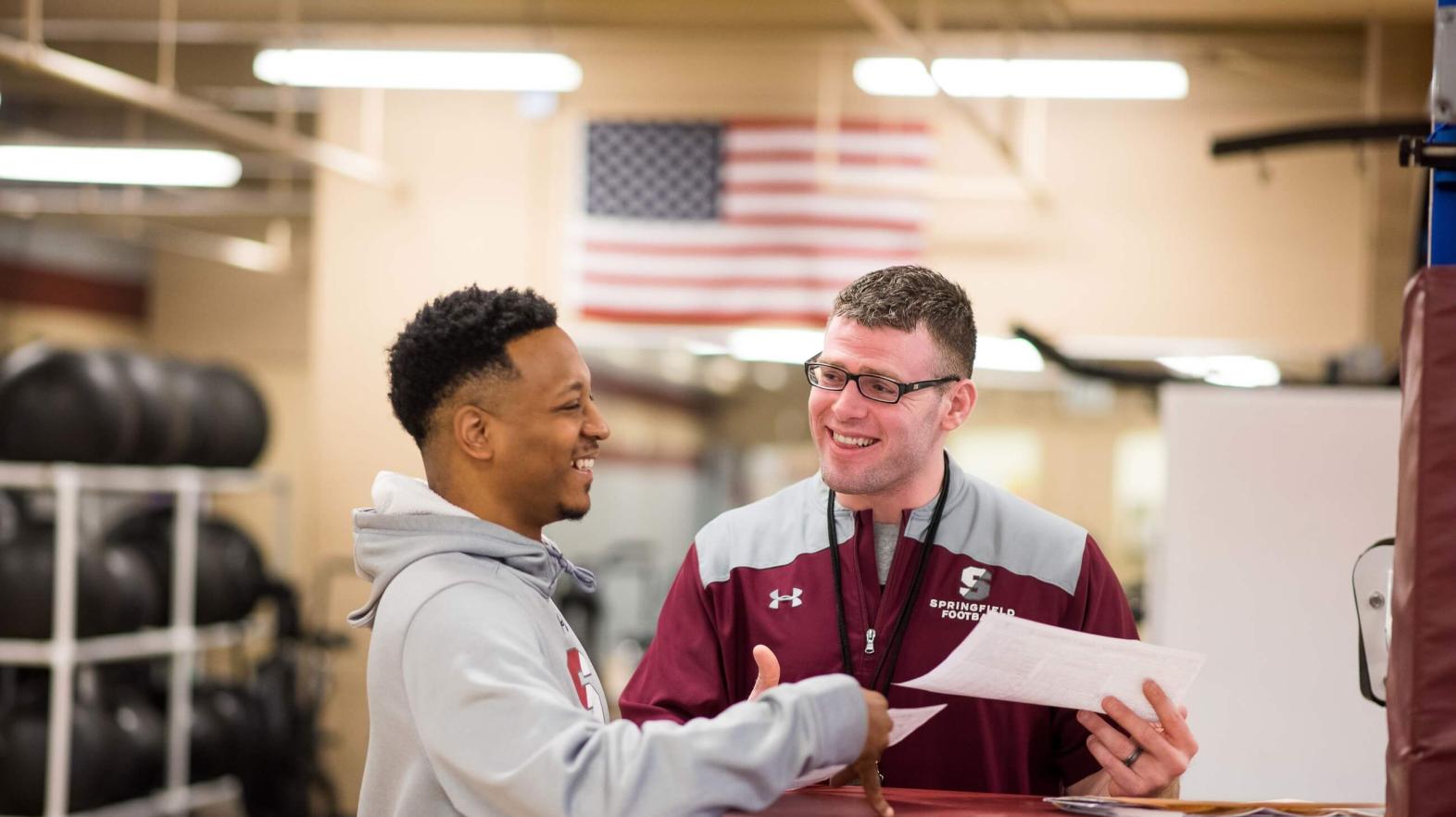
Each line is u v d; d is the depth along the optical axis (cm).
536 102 841
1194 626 336
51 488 639
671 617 216
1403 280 785
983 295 820
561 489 169
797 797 171
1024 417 1227
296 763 729
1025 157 822
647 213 819
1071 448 1215
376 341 861
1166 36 816
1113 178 818
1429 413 143
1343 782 326
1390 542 195
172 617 681
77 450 606
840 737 146
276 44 888
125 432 625
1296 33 803
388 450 854
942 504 209
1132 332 812
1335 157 798
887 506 208
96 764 603
